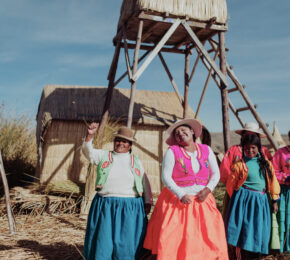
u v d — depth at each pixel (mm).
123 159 3553
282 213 4188
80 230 5355
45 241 4691
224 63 6840
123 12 7145
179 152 3383
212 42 7578
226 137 6551
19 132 9922
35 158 10148
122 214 3400
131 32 7336
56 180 7332
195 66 8117
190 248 3076
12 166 8727
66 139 7590
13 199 6266
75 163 7508
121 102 8766
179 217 3227
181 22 6633
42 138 7473
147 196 3639
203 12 6746
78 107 8109
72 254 4168
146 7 6340
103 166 3480
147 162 7918
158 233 3256
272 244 3953
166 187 3350
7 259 3879
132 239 3346
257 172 3855
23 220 5809
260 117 7434
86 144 3443
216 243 3143
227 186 3963
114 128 7711
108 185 3469
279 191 3965
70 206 6508
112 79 7352
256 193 3846
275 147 7379
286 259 4141
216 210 3355
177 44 8078
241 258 4004
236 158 3998
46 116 7508
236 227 3764
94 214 3459
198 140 8547
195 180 3338
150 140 8086
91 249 3365
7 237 4785
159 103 9242
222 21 6867
